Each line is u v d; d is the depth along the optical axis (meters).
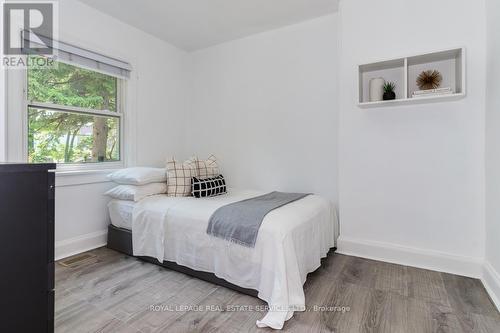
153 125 3.18
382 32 2.29
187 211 2.04
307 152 2.86
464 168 2.03
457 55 2.02
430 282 1.91
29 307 0.92
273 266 1.56
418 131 2.17
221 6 2.54
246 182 3.25
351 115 2.44
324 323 1.45
